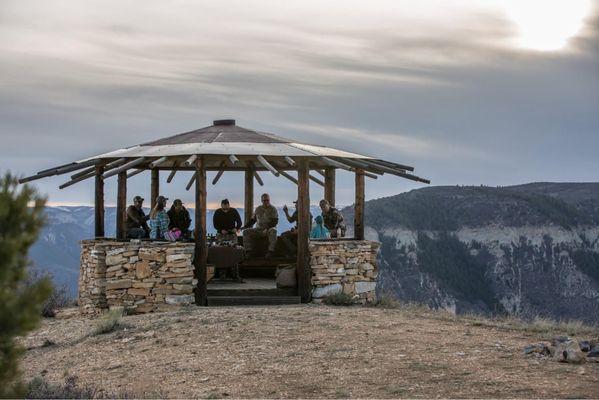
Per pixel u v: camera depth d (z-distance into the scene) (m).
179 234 19.58
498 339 13.09
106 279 18.62
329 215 21.03
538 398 9.09
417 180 20.81
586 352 11.77
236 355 12.33
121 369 12.23
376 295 19.72
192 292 18.20
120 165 19.80
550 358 11.28
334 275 18.88
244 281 20.61
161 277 18.11
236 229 21.75
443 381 10.08
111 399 9.95
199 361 12.15
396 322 14.93
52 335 16.23
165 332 14.65
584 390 9.37
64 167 20.02
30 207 6.94
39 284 6.89
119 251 18.41
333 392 9.84
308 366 11.32
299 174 18.97
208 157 19.31
